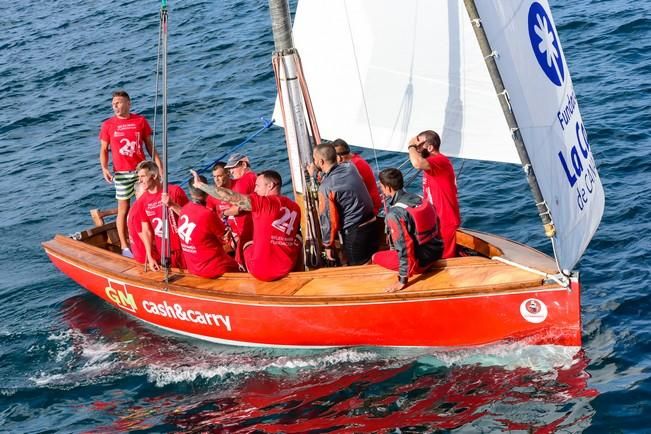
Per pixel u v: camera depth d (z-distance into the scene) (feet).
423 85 43.86
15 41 127.03
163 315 48.21
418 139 42.22
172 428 40.27
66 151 82.64
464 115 43.04
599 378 39.55
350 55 45.85
